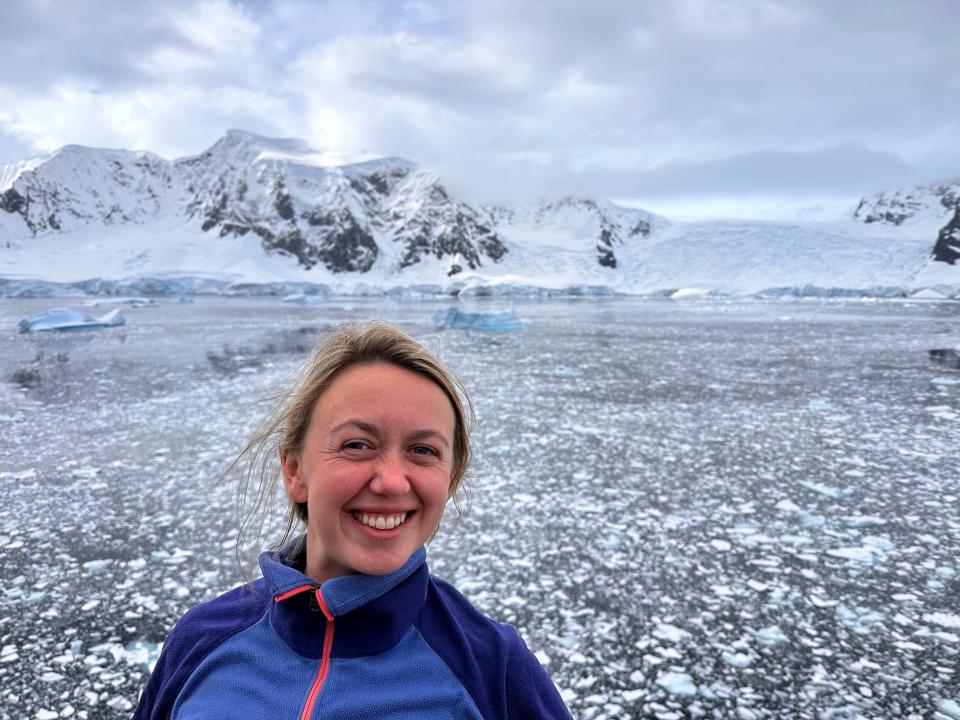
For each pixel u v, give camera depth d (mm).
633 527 4559
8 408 8992
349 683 915
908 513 4844
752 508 4965
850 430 7695
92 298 62812
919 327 25984
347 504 904
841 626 3238
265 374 12078
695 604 3463
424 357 1004
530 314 39125
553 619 3311
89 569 3879
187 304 53281
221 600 1144
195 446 6828
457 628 1040
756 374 12547
